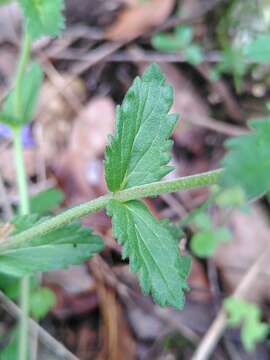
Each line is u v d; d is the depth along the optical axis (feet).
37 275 0.38
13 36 0.51
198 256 0.42
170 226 0.27
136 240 0.23
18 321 0.37
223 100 0.49
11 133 0.46
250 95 0.50
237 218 0.43
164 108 0.24
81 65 0.50
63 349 0.36
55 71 0.49
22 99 0.37
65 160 0.46
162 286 0.23
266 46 0.26
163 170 0.24
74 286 0.41
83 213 0.23
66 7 0.52
